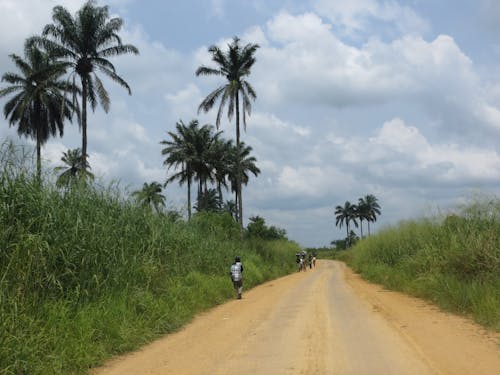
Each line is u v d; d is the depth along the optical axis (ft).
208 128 186.60
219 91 134.72
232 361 25.23
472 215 54.24
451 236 54.80
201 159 184.44
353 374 21.66
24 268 27.99
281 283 89.10
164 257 50.31
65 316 27.84
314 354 25.85
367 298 54.90
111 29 120.57
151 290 42.29
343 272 132.16
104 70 122.01
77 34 118.93
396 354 25.26
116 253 38.86
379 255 101.50
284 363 24.20
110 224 39.68
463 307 40.47
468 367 22.22
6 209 29.27
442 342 28.07
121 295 35.60
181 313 41.60
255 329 35.32
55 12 118.11
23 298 26.89
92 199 39.14
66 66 119.55
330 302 51.34
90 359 25.38
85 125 119.65
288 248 173.58
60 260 31.55
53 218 31.96
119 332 30.40
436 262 54.75
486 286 40.50
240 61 134.72
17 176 31.55
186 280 52.95
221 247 76.28
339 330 33.19
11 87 134.10
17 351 21.85
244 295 66.03
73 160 137.69
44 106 138.31
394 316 39.22
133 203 46.93
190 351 28.50
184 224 63.62
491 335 29.78
